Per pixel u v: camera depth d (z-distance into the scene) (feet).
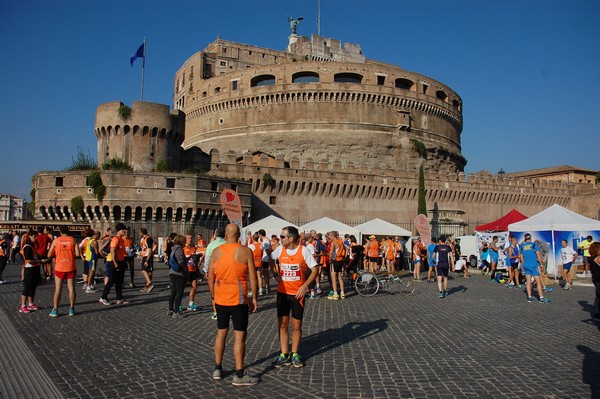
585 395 23.26
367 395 23.03
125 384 24.54
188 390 23.68
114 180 150.00
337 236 62.59
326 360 29.45
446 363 28.84
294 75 266.16
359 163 252.62
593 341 35.40
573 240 92.17
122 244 53.42
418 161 265.95
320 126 254.68
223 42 303.68
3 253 71.92
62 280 44.50
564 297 63.62
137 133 168.86
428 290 70.69
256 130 260.01
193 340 35.27
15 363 28.14
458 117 309.63
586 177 368.89
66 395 22.77
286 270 28.53
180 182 155.63
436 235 217.36
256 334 37.40
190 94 295.89
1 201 481.46
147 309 49.85
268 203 197.26
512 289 73.61
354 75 270.05
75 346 32.68
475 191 253.03
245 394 23.13
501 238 116.06
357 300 58.59
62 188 153.48
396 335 37.04
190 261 50.19
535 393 23.52
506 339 35.86
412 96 270.87
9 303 52.54
